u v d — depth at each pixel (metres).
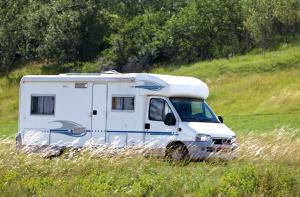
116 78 58.31
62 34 197.88
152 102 56.62
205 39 185.00
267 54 164.38
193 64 172.12
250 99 134.50
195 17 185.25
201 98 58.31
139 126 56.75
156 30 192.25
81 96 59.91
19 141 62.16
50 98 61.31
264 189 35.91
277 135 57.38
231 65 155.75
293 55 153.00
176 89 56.25
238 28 183.50
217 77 151.50
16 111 156.50
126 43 191.50
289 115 113.38
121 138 57.66
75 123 60.00
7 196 38.25
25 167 44.38
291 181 36.97
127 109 57.66
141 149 50.94
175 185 37.84
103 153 48.47
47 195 37.56
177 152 54.19
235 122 105.56
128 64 187.38
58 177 42.59
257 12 175.75
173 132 54.84
